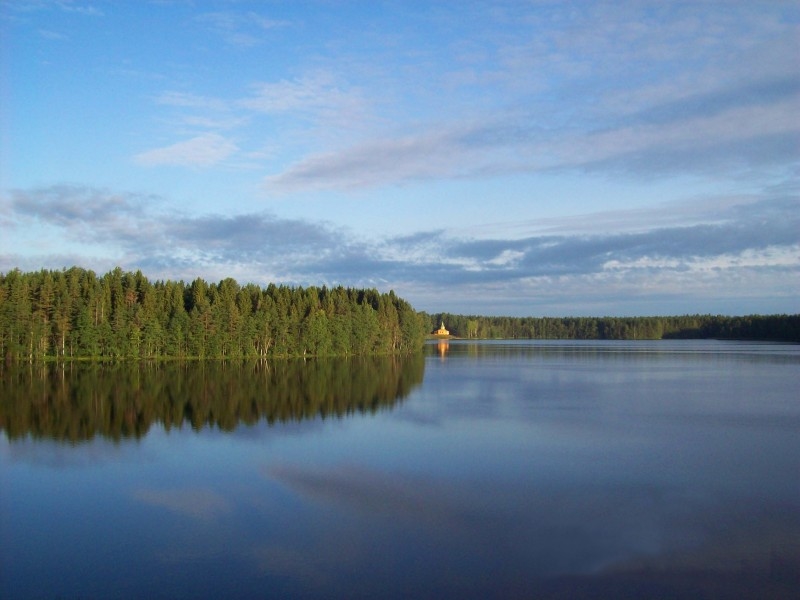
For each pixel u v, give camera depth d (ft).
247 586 59.57
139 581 61.11
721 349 567.59
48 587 60.08
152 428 135.44
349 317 426.10
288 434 127.54
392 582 59.93
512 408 163.94
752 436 123.85
